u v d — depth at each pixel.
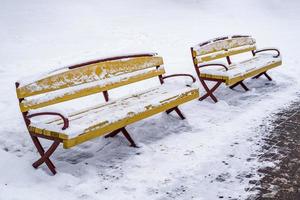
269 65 6.09
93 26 11.70
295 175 3.24
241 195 2.94
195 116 4.81
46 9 13.46
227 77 4.98
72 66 3.75
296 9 17.97
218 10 16.69
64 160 3.73
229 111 4.98
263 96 5.67
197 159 3.60
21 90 3.25
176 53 8.61
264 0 19.23
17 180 3.23
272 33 12.02
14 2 13.92
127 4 16.31
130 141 3.96
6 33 10.16
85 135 3.17
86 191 3.07
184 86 4.62
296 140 4.01
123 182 3.22
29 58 8.09
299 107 5.12
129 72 4.34
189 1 18.28
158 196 2.98
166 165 3.50
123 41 9.90
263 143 3.94
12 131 4.33
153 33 11.05
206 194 2.98
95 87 3.91
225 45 5.93
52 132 3.15
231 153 3.71
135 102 3.99
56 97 3.54
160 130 4.39
